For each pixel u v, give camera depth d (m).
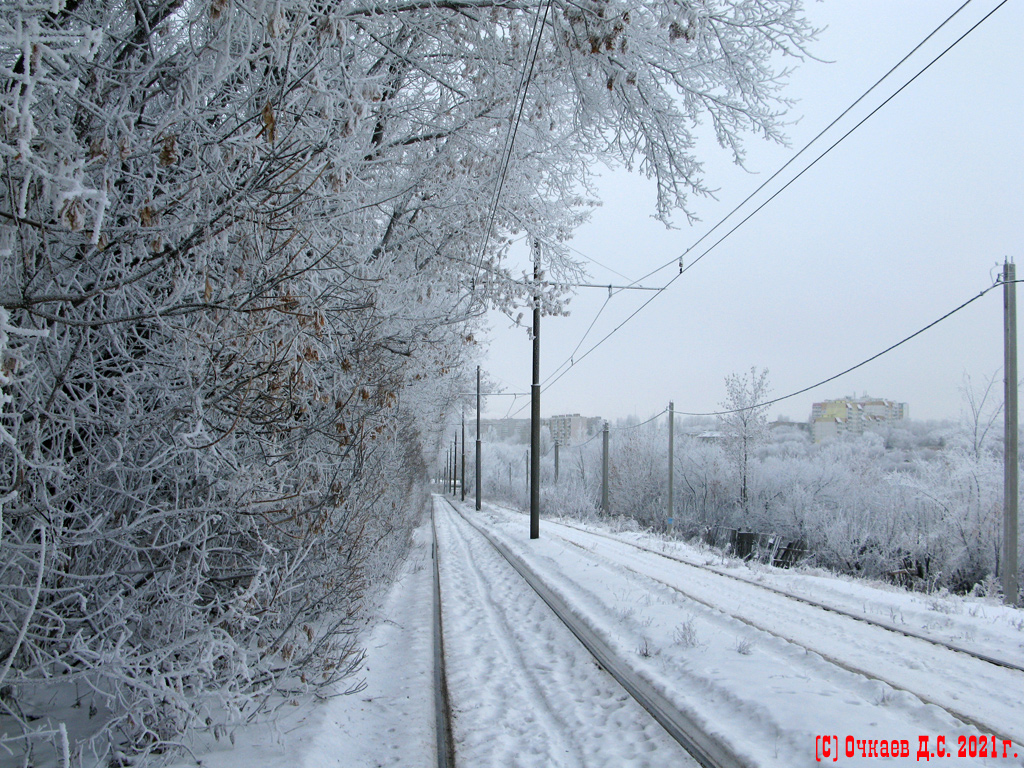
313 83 3.47
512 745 4.54
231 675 3.60
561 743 4.58
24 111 2.00
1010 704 5.58
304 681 4.81
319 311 3.63
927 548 19.78
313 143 3.67
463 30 5.80
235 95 3.72
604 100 6.70
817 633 8.21
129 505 3.65
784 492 30.88
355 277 4.41
